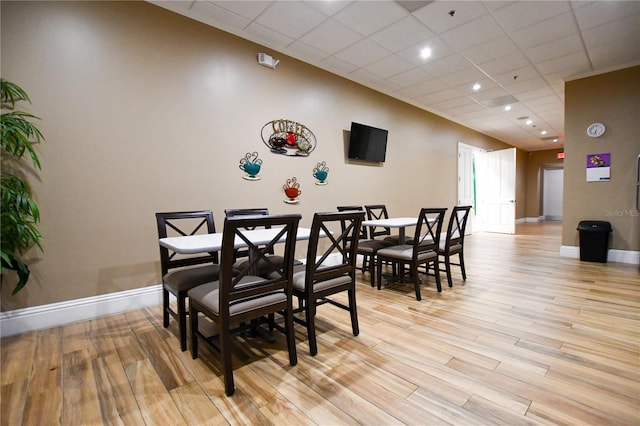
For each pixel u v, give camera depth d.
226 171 3.14
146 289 2.68
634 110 3.98
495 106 5.74
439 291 3.01
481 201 8.08
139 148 2.61
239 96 3.22
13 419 1.31
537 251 5.18
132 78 2.57
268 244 1.70
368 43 3.43
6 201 1.83
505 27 3.11
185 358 1.81
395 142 5.21
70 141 2.31
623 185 4.10
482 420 1.28
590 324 2.20
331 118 4.17
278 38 3.32
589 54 3.71
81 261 2.37
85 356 1.83
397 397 1.43
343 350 1.88
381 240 3.59
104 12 2.44
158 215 2.25
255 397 1.45
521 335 2.05
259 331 2.12
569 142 4.48
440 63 3.94
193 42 2.90
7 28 2.07
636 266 3.91
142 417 1.32
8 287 2.12
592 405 1.36
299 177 3.81
